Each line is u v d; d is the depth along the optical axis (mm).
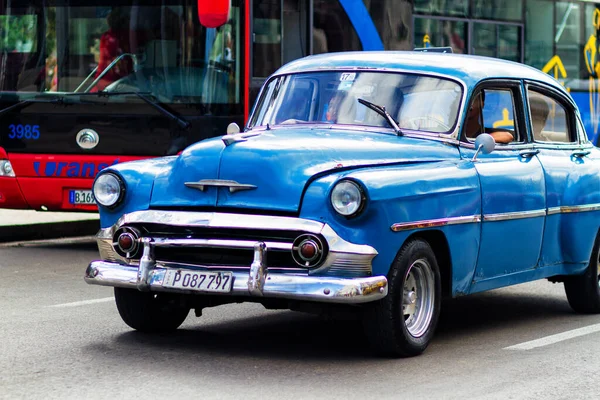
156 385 8297
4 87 16547
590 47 23344
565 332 10977
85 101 16297
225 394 8078
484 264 10242
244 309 11641
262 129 10609
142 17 16422
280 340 10055
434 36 19578
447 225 9570
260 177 8977
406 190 9078
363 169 9102
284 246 8734
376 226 8805
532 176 10836
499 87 10883
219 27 16438
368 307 9086
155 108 16297
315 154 9086
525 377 8906
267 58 16797
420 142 10016
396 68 10578
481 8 20594
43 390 8117
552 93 11680
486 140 10133
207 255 9062
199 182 9141
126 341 9852
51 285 13102
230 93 16469
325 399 8023
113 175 9555
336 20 17797
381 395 8180
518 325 11367
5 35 16625
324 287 8609
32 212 20312
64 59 16516
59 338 9953
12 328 10398
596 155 12172
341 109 10430
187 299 9602
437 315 9633
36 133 16344
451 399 8133
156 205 9359
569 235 11453
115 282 9258
